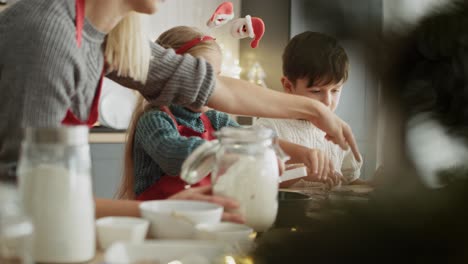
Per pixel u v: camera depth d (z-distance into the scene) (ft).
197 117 5.56
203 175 2.89
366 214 0.92
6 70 2.98
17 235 1.55
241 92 4.25
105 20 3.49
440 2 0.72
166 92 4.19
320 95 5.61
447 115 0.74
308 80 5.42
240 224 2.53
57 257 2.06
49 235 2.04
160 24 13.41
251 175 2.72
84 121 3.53
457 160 0.76
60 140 2.06
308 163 3.95
